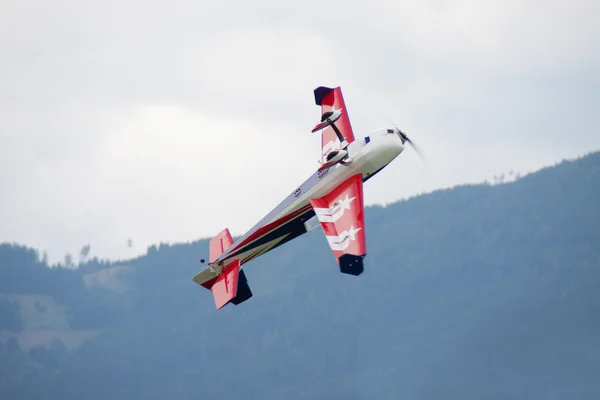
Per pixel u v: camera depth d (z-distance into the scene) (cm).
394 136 11050
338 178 11006
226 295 11238
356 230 10031
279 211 11450
